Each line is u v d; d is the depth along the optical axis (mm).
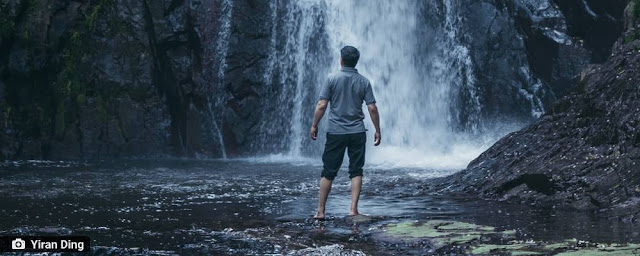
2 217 7578
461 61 19922
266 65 18438
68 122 17078
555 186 8398
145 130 17594
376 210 7922
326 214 7691
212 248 5816
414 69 19766
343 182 11086
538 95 19656
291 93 18703
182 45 18406
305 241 6148
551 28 20047
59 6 17094
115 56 17500
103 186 10664
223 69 18156
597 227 6625
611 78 9445
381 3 19625
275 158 17594
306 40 18938
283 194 9648
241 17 18281
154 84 17766
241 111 18172
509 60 19875
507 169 9367
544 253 5391
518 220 7102
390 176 12023
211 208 8273
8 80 16594
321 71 19109
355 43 19312
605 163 8344
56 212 7973
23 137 16641
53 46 17000
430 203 8477
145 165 14828
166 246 5910
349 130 7340
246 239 6195
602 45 19875
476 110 19734
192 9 18188
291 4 18750
